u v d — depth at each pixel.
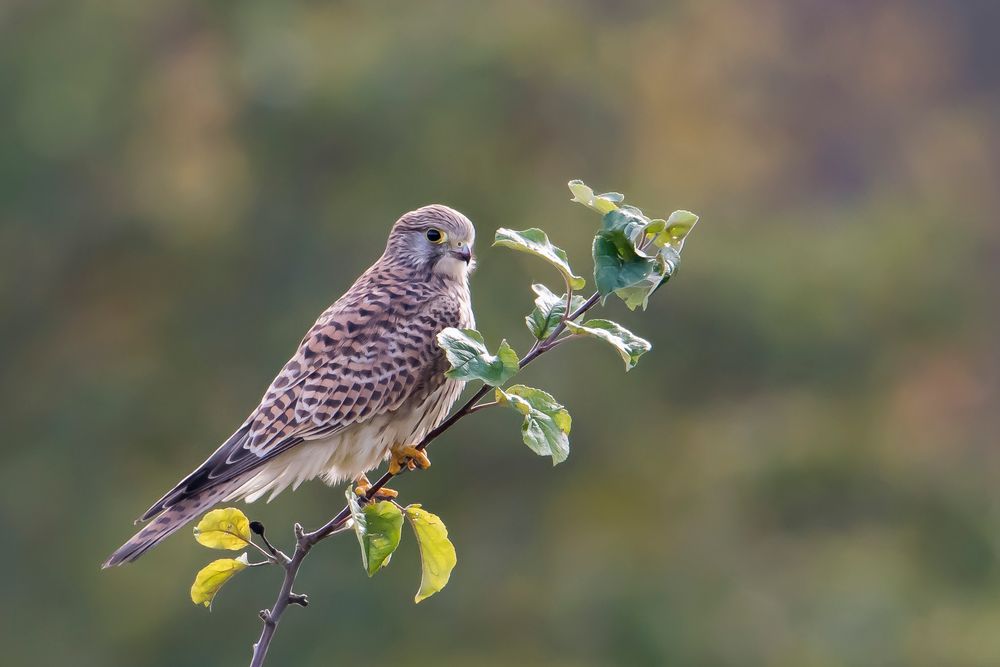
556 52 18.28
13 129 17.66
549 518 17.28
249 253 17.66
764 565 17.66
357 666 15.66
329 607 15.71
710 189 20.56
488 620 16.47
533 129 18.36
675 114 21.08
